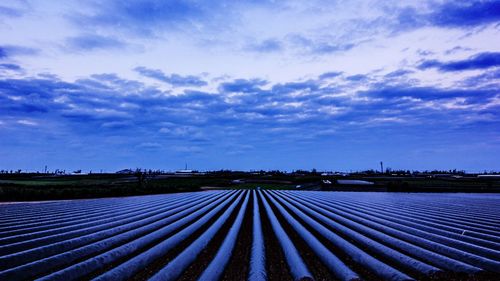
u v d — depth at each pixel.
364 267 9.04
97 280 7.16
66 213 19.83
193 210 22.09
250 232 14.26
